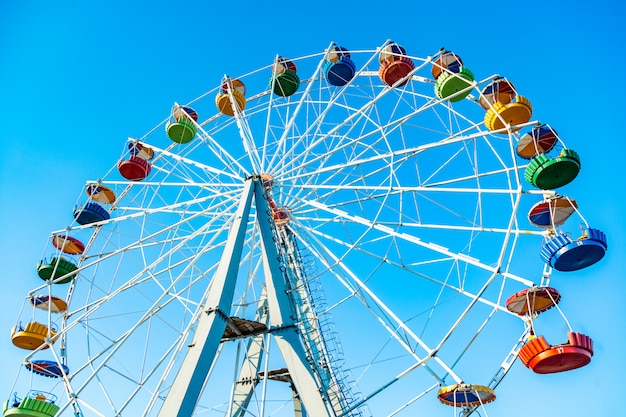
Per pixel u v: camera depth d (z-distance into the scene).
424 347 15.84
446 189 18.05
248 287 19.39
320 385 14.38
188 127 22.39
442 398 16.55
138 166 22.34
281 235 19.45
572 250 15.12
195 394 10.95
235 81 23.72
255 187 18.28
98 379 17.45
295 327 15.41
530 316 17.11
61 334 19.39
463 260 17.28
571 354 14.20
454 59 20.02
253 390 17.95
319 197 20.97
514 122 18.00
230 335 15.54
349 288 19.36
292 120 21.17
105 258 20.05
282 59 22.94
